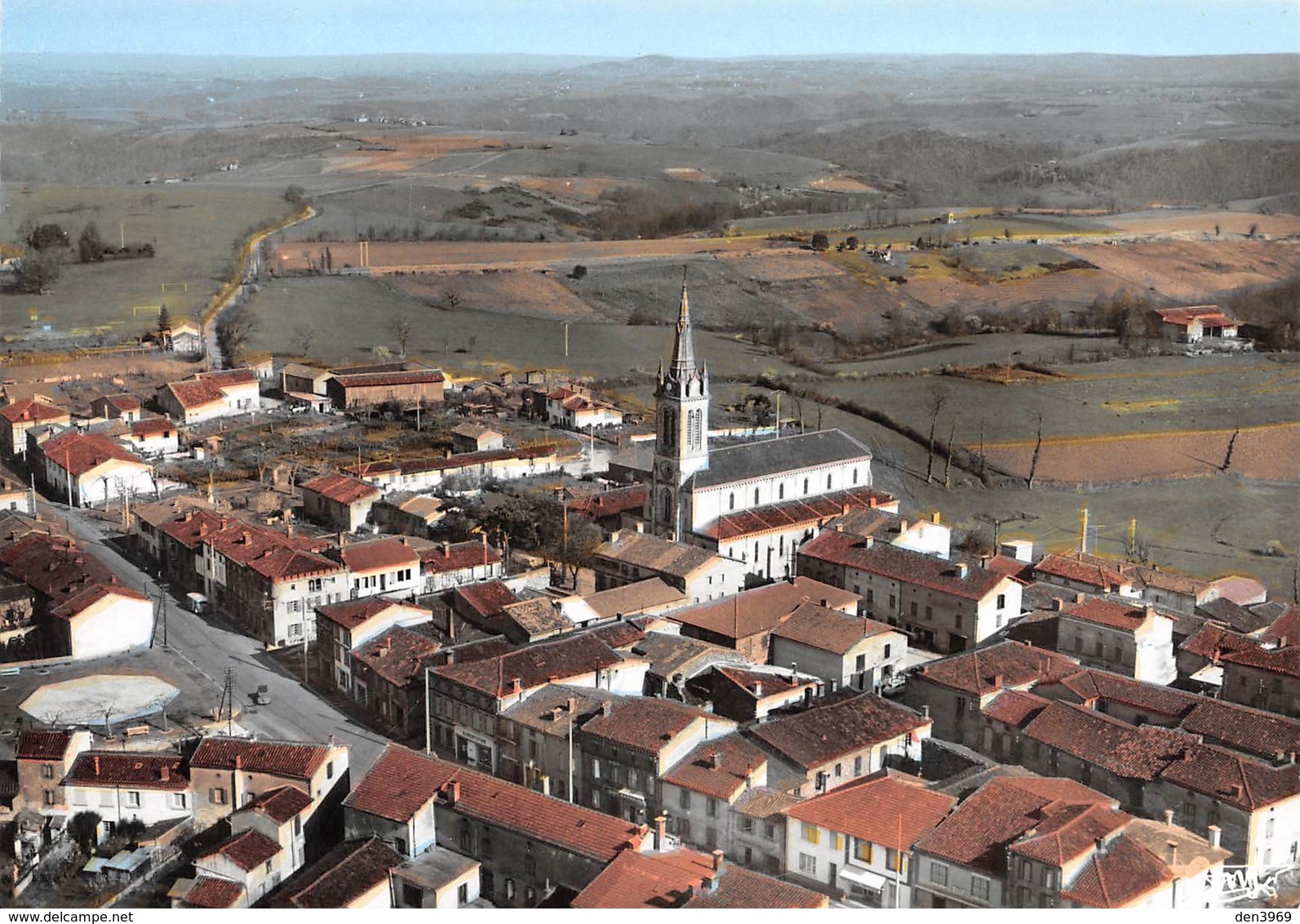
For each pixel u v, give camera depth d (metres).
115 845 144.25
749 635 193.25
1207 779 146.38
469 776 140.75
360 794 140.00
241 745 147.88
